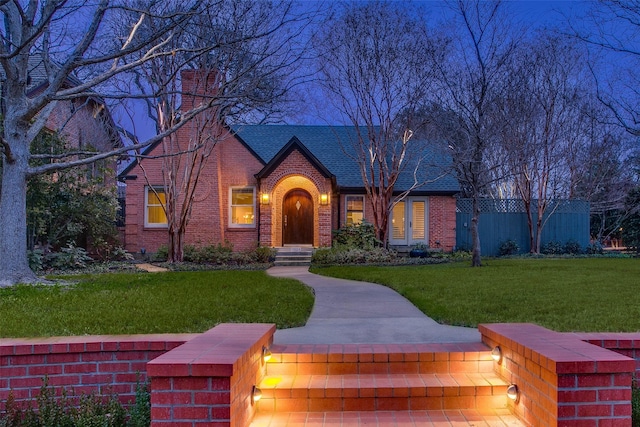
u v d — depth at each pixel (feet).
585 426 10.75
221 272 44.37
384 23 56.59
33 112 33.06
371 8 56.44
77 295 26.71
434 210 69.82
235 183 65.51
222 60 47.39
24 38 32.27
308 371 14.96
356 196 69.72
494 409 13.69
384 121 61.11
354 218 69.62
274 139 77.51
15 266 32.68
